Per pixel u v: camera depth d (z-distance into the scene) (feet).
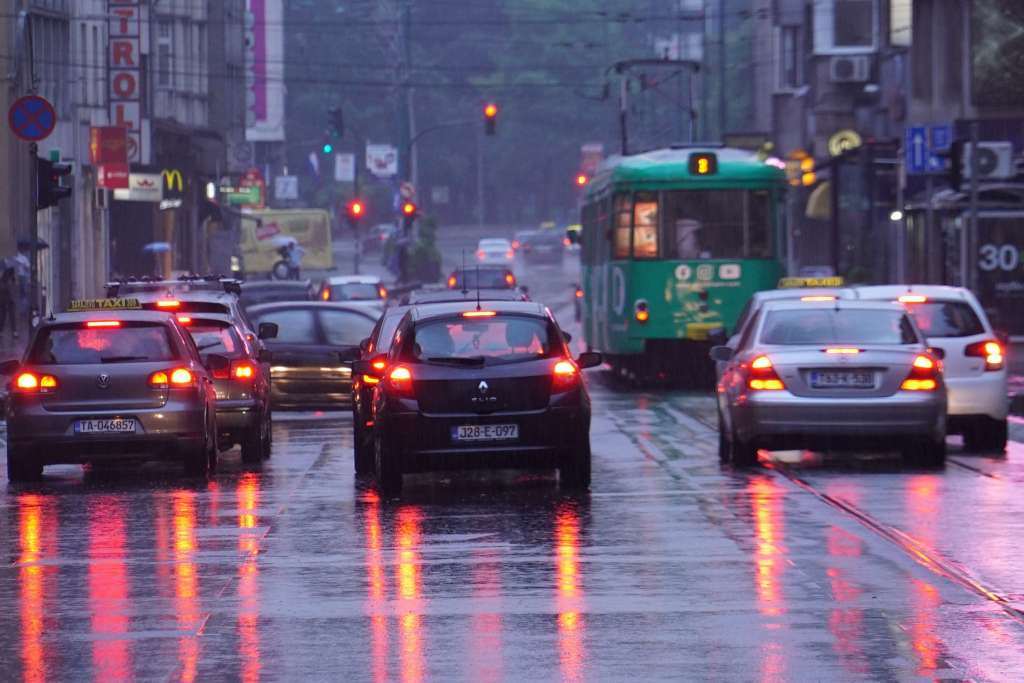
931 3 453.99
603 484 162.50
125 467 189.16
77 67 502.38
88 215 516.73
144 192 558.56
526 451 152.97
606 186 331.36
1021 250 343.67
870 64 543.80
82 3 507.30
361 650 90.53
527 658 88.28
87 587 110.11
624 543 125.49
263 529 135.33
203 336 192.13
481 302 159.84
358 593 106.93
